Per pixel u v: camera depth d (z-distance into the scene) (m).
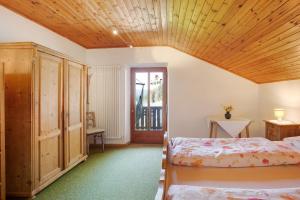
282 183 1.92
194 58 5.40
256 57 3.60
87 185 3.23
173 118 5.46
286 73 3.74
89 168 3.97
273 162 2.34
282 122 3.76
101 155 4.83
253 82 5.28
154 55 5.47
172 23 3.52
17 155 2.81
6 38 3.14
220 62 4.98
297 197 1.39
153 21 3.53
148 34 4.38
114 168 3.97
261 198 1.38
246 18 2.49
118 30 4.12
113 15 3.32
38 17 3.50
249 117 5.29
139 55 5.52
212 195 1.44
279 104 4.32
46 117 3.11
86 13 3.28
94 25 3.83
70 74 3.78
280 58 3.20
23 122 2.80
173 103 5.46
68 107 3.70
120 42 5.08
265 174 2.13
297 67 3.27
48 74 3.15
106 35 4.47
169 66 5.44
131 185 3.24
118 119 5.59
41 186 2.98
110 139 5.64
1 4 3.04
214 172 2.18
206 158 2.36
